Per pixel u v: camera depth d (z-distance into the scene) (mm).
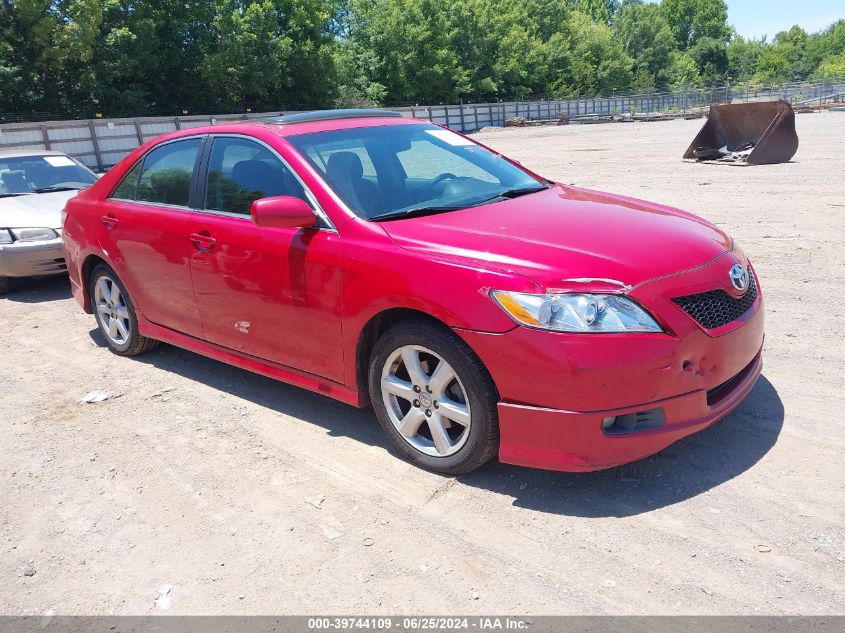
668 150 20047
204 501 3281
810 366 4211
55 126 30000
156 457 3744
